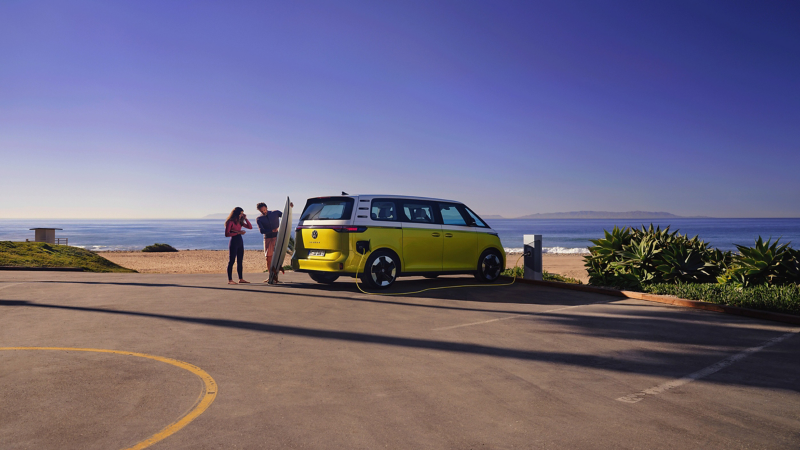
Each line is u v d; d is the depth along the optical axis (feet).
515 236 370.94
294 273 44.42
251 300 27.17
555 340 18.48
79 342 17.49
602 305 26.37
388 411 11.32
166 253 172.76
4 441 9.46
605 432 10.26
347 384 13.23
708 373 14.49
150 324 20.63
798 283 27.50
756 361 15.75
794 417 11.13
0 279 37.60
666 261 31.53
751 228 561.84
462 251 33.63
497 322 21.75
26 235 424.87
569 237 362.12
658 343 18.08
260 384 13.11
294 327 20.31
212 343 17.51
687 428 10.50
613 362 15.62
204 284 34.99
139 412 11.04
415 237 31.65
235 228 35.29
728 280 29.71
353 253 29.60
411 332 19.67
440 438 9.90
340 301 27.02
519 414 11.24
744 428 10.51
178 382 13.19
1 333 18.84
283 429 10.21
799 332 19.89
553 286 33.60
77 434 9.84
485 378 13.91
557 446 9.58
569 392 12.80
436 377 13.94
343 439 9.78
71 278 38.83
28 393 12.17
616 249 34.09
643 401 12.14
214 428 10.21
